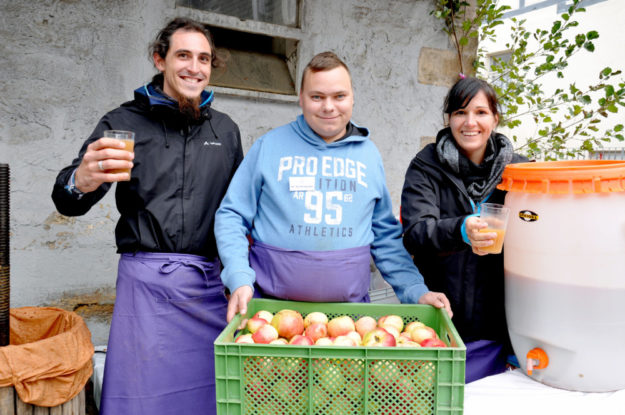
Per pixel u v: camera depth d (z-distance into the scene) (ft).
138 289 5.79
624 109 36.76
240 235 5.19
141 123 5.87
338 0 10.95
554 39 13.21
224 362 3.66
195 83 5.82
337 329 4.63
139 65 8.98
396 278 5.60
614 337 4.46
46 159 8.38
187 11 9.31
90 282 8.93
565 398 4.56
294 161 5.23
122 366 5.86
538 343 4.84
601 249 4.33
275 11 10.68
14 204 8.19
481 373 5.62
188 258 5.94
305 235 5.04
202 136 6.16
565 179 4.42
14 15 7.89
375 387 3.65
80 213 5.47
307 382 3.67
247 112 10.25
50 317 7.21
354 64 11.37
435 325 5.04
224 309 6.41
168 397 5.97
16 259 8.29
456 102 5.57
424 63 12.28
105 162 4.54
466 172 5.86
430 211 5.60
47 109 8.30
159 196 5.80
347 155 5.34
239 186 5.41
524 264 4.79
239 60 10.62
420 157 6.02
